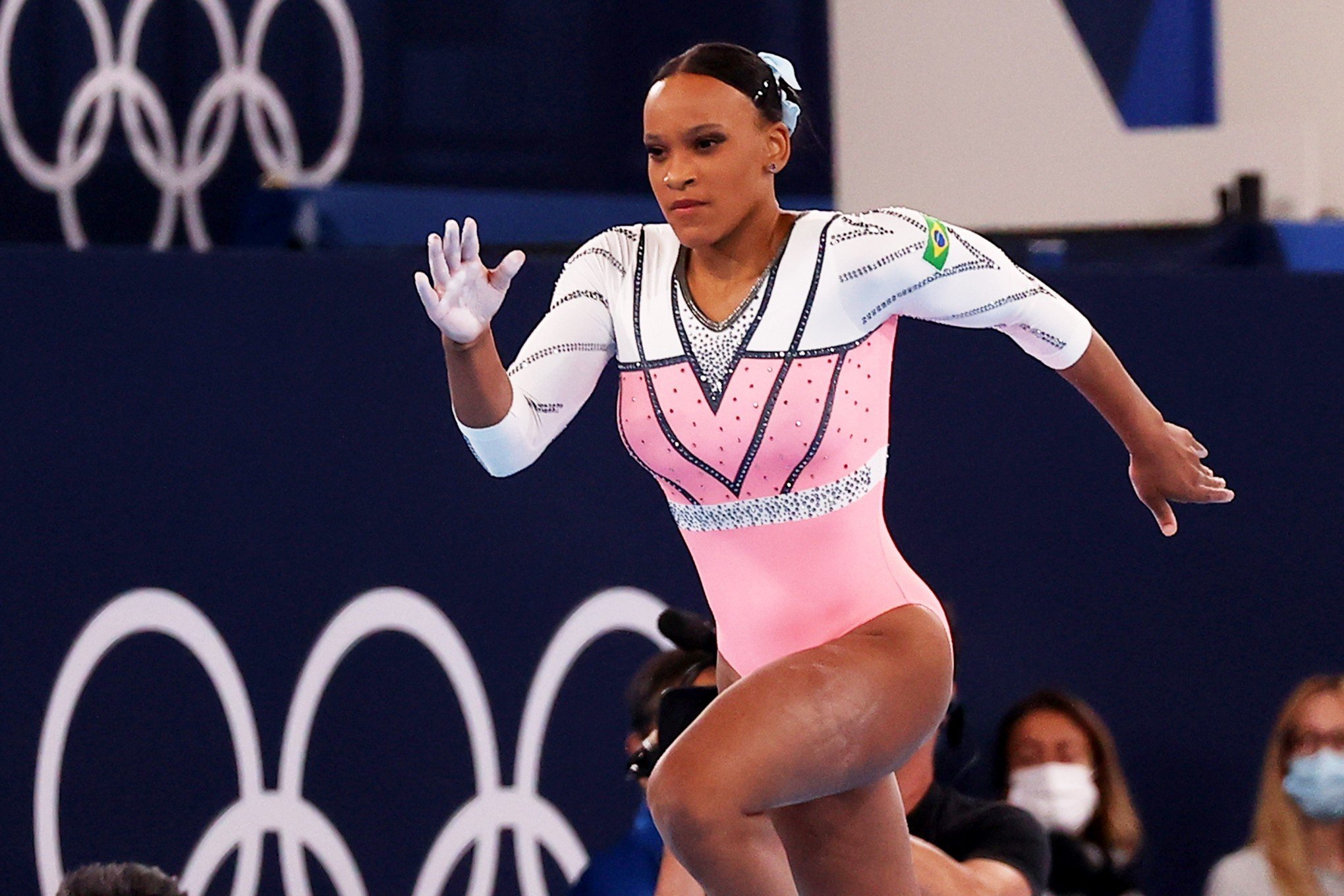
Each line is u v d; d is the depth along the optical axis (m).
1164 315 15.34
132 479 11.73
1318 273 15.99
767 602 8.24
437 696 13.02
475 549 13.20
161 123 17.80
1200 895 15.34
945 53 25.05
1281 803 14.05
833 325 7.91
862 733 7.44
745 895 7.13
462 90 20.14
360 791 12.70
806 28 22.95
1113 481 15.28
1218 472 15.52
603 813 13.77
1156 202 23.92
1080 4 24.48
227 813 12.16
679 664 11.44
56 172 16.80
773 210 8.06
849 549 8.12
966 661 14.65
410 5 19.70
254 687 12.25
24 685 11.32
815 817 7.99
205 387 12.02
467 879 13.16
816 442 7.93
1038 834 11.01
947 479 14.70
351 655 12.66
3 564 11.23
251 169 18.59
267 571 12.30
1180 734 15.38
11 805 11.29
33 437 11.33
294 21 18.81
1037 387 15.07
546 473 13.54
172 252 11.92
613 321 8.14
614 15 21.39
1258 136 23.42
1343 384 15.97
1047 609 14.98
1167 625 15.38
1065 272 15.00
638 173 21.77
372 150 19.50
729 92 7.76
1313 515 15.85
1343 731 13.92
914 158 25.23
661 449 8.10
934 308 8.11
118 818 11.72
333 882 12.58
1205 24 25.36
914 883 8.23
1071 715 13.62
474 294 7.40
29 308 11.31
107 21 17.23
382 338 12.78
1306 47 29.95
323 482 12.52
